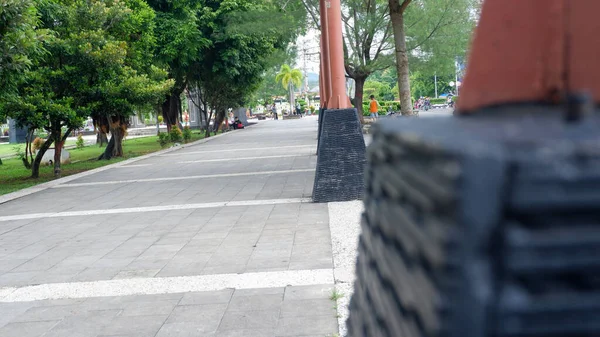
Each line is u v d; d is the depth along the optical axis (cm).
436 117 108
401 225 80
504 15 104
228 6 2588
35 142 2191
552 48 94
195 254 641
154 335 424
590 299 59
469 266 56
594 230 59
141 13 2016
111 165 1869
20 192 1311
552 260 58
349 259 570
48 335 437
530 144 59
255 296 489
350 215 779
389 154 95
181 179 1345
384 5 2248
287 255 605
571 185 57
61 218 940
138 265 613
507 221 58
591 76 91
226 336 413
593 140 60
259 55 2964
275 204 912
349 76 2552
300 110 7400
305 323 425
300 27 2344
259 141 2589
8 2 1155
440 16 2094
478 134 65
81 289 542
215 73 3002
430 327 61
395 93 7456
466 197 56
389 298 91
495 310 57
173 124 3244
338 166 892
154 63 2475
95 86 1667
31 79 1531
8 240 795
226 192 1083
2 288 563
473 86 112
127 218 896
